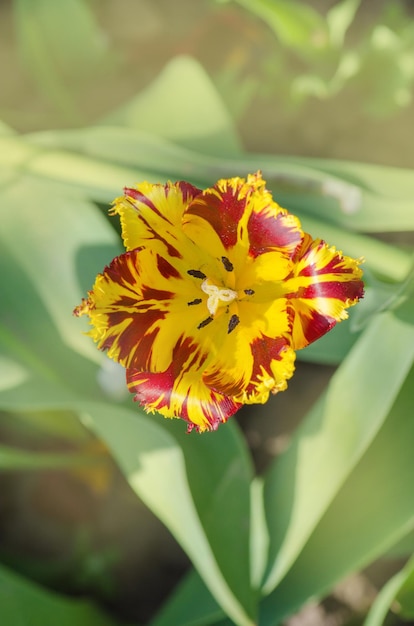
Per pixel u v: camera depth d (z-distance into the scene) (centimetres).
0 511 72
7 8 90
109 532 71
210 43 87
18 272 63
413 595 61
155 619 65
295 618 70
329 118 81
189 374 51
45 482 72
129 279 51
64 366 61
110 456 72
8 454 64
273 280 51
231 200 51
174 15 89
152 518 71
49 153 65
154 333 51
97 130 65
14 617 59
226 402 51
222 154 66
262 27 86
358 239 62
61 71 81
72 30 78
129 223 51
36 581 70
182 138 67
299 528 57
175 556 71
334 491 57
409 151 79
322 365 74
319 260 50
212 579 55
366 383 56
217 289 50
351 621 69
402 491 59
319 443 58
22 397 58
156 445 57
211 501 58
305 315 50
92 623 64
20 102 86
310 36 75
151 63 87
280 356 50
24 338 61
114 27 89
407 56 75
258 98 82
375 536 59
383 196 62
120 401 60
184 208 52
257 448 72
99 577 70
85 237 63
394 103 77
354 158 80
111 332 50
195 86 69
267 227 50
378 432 60
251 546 59
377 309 56
